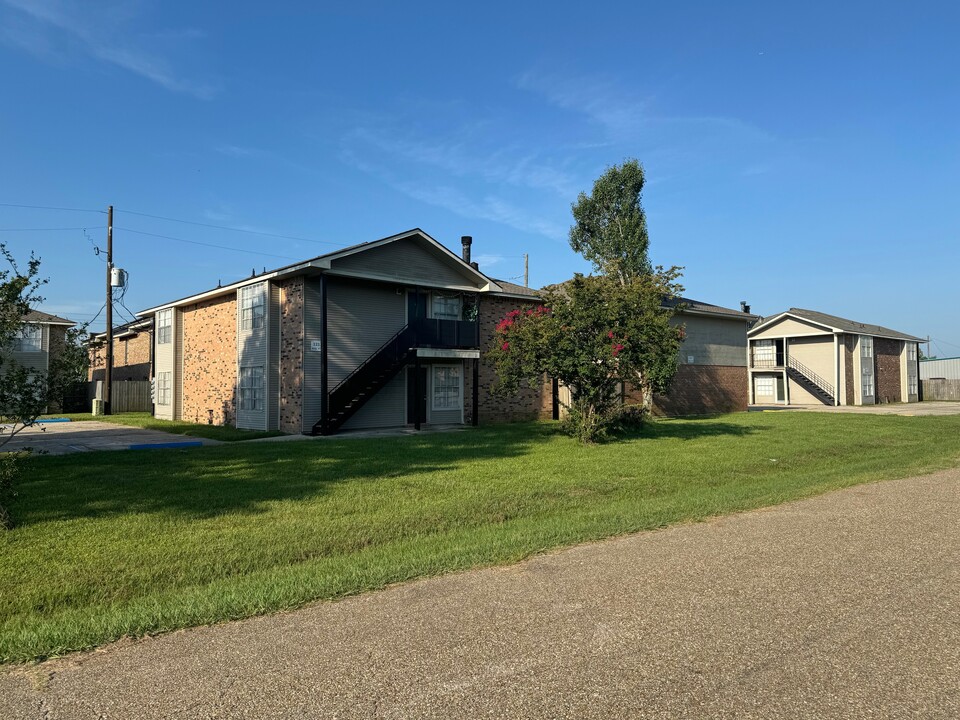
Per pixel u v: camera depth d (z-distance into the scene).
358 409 19.94
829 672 3.55
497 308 23.86
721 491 9.55
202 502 8.55
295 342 19.14
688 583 5.12
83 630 4.25
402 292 21.20
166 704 3.29
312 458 12.84
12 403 7.50
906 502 8.55
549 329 15.76
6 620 4.65
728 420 24.14
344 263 19.14
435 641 4.02
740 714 3.12
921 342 47.97
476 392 21.86
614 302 15.72
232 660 3.79
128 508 8.20
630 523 7.24
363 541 6.77
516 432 18.75
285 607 4.69
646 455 13.66
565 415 18.20
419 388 21.50
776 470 12.19
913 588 4.98
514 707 3.21
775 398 43.88
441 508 8.27
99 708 3.26
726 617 4.38
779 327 42.75
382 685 3.45
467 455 13.45
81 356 8.01
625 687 3.40
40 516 7.75
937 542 6.40
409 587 5.13
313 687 3.44
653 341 15.80
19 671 3.71
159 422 23.84
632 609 4.54
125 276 28.36
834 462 13.38
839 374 40.31
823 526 7.13
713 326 31.42
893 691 3.34
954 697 3.28
